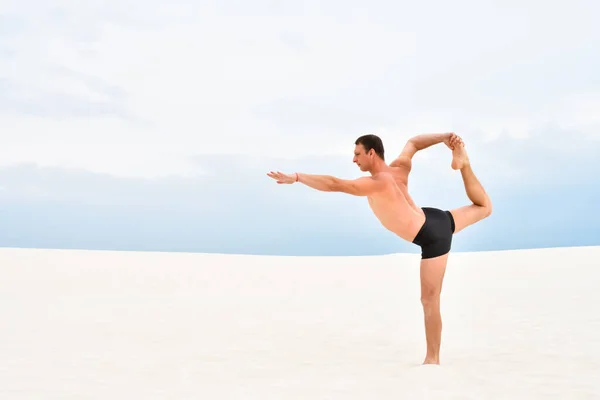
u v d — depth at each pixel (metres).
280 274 15.74
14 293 10.80
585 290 10.32
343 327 7.43
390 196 5.23
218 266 18.44
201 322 7.76
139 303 9.63
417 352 5.97
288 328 7.34
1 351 5.91
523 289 10.84
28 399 4.21
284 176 4.73
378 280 14.03
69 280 13.38
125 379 4.81
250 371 5.11
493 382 4.61
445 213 5.59
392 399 4.16
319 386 4.57
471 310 8.71
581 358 5.46
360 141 5.48
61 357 5.66
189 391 4.44
